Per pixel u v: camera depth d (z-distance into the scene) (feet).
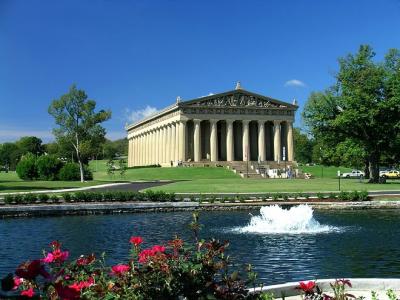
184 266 31.09
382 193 209.26
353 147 288.30
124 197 185.26
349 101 287.69
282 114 499.10
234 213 165.17
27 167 360.89
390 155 308.81
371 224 132.05
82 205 165.89
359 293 49.62
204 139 509.35
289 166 454.40
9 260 85.05
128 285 30.40
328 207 177.68
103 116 337.31
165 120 523.70
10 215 156.35
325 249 93.76
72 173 356.38
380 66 296.71
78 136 336.29
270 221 130.52
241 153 513.04
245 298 30.99
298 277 70.54
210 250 33.88
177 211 174.29
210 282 30.14
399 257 84.43
